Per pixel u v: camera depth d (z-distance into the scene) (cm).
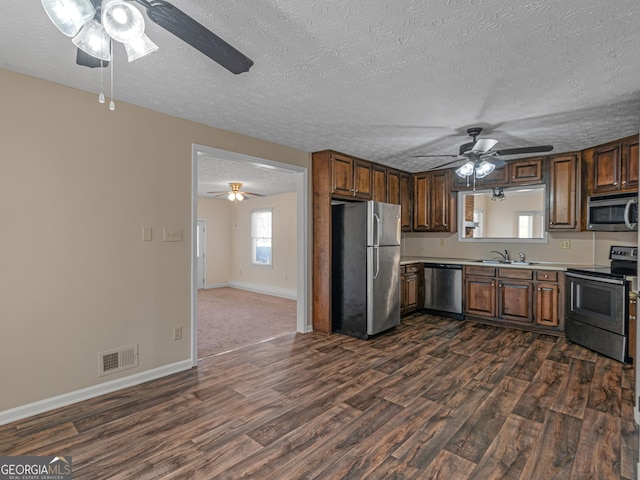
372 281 403
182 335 314
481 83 235
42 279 241
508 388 277
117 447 202
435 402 256
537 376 299
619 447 201
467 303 483
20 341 233
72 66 218
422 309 529
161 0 125
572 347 373
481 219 525
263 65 212
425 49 193
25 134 233
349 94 255
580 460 191
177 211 309
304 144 393
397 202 525
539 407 247
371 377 299
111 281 272
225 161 461
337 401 257
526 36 179
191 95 260
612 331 337
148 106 283
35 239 238
